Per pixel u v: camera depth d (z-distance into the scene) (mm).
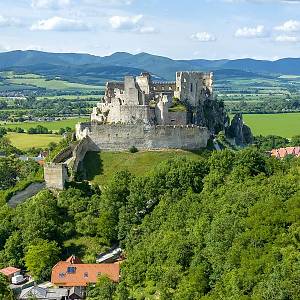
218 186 196250
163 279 159375
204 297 140625
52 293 172375
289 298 123250
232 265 145375
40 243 189750
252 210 160000
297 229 144750
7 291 162500
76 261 186375
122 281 171375
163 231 181125
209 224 168375
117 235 196625
